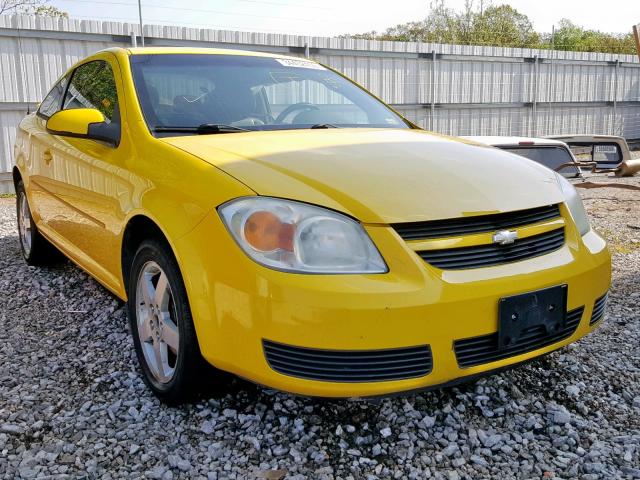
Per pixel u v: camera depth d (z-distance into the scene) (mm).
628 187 5582
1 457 2113
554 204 2395
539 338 2209
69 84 3939
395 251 1963
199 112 2906
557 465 2086
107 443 2213
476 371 2055
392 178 2193
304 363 1925
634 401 2535
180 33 11828
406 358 1948
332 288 1885
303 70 3543
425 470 2062
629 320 3463
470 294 1986
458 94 16734
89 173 3008
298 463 2092
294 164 2254
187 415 2400
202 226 2107
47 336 3242
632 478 1999
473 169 2400
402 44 15141
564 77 19000
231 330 2020
